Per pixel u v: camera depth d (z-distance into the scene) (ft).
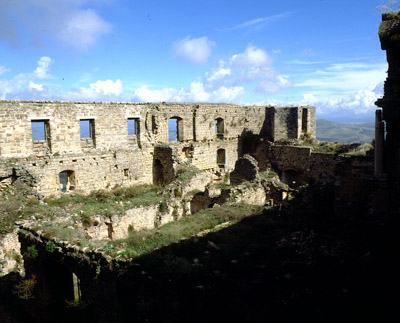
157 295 42.42
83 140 106.22
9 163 86.38
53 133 98.07
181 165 116.57
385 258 48.24
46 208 77.61
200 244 57.88
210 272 46.37
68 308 54.70
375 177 61.05
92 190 107.24
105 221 79.77
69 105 100.58
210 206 96.12
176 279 42.86
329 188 83.82
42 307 56.54
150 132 122.62
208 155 141.59
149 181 124.36
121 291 45.42
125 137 116.67
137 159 119.14
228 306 39.58
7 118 88.48
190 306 40.27
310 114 149.48
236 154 155.02
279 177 145.18
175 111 128.77
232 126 151.02
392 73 56.39
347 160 73.00
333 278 44.42
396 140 59.11
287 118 148.46
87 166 105.81
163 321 40.78
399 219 59.31
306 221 71.41
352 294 40.09
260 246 57.62
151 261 45.91
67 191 103.81
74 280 57.21
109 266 45.16
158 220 90.43
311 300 39.73
